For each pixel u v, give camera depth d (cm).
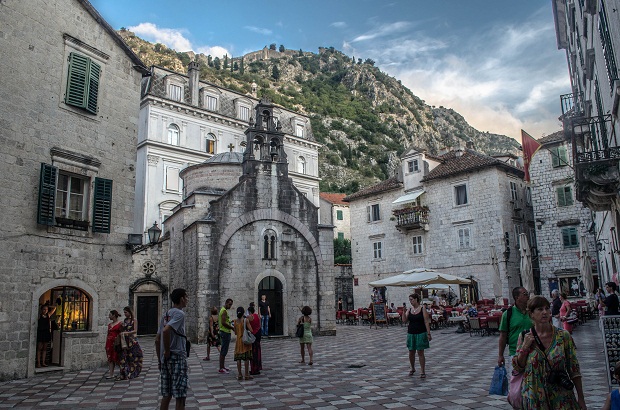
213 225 2647
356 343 2311
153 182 4725
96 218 1817
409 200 4366
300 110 16600
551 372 564
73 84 1803
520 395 589
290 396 1112
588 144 2516
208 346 1844
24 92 1636
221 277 2620
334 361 1692
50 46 1742
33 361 1554
